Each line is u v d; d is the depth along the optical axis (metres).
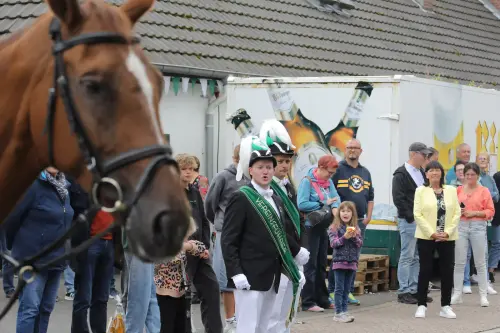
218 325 7.20
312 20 18.69
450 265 10.16
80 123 3.01
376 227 12.01
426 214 10.03
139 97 3.00
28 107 3.29
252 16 17.14
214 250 8.74
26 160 3.42
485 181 12.95
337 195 10.25
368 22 20.45
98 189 3.03
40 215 6.80
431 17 23.08
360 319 9.85
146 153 2.96
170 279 7.08
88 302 7.34
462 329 9.47
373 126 11.94
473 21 24.56
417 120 12.12
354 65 17.70
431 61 20.38
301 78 12.40
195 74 13.70
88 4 3.12
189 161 7.54
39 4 13.20
